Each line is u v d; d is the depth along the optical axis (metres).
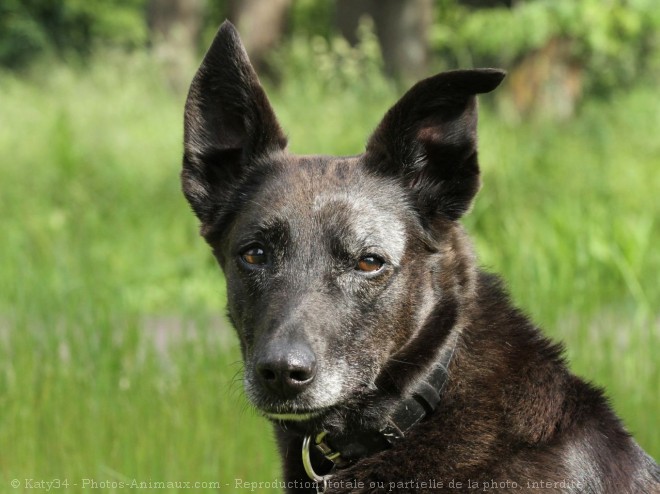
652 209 18.42
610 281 15.49
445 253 6.97
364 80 27.95
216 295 16.70
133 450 9.55
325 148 21.16
